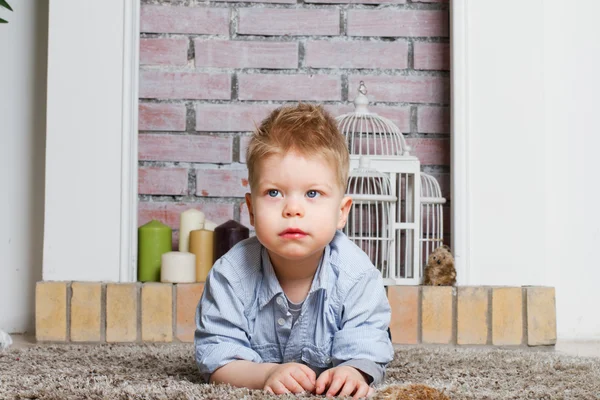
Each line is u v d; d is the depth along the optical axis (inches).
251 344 50.5
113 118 83.2
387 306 51.1
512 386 49.4
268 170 44.9
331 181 45.5
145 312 79.6
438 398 40.4
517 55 86.0
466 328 80.6
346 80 93.9
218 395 41.4
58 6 83.4
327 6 94.0
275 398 40.3
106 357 62.8
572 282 92.1
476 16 86.2
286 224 44.4
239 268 49.7
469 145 85.4
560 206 92.4
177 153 92.8
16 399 42.6
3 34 91.6
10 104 91.7
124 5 83.8
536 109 85.6
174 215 92.6
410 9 94.4
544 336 80.7
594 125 93.0
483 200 85.0
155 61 93.0
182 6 93.2
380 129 93.9
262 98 93.4
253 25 93.6
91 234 82.4
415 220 83.4
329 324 49.2
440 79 94.4
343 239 51.4
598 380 52.5
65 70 83.2
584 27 93.5
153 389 44.4
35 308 83.7
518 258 84.6
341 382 42.5
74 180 82.7
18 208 91.6
